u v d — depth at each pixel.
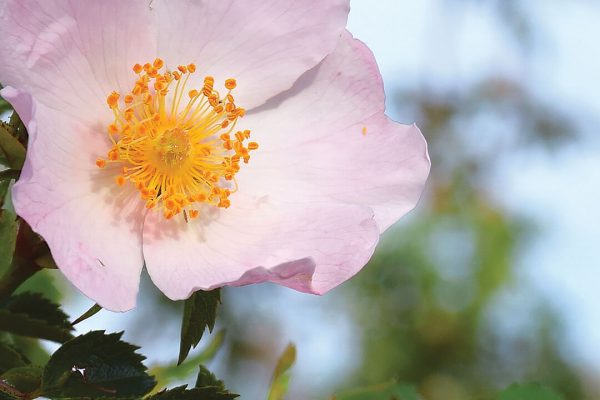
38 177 0.22
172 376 0.25
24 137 0.22
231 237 0.24
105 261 0.23
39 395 0.22
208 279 0.23
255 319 0.32
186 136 0.24
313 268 0.22
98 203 0.23
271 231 0.24
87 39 0.23
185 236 0.24
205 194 0.24
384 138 0.24
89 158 0.23
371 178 0.24
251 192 0.24
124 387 0.22
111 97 0.23
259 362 0.32
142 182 0.23
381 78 0.24
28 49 0.22
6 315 0.23
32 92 0.22
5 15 0.22
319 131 0.24
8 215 0.22
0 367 0.23
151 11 0.23
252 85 0.24
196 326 0.22
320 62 0.24
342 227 0.23
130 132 0.23
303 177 0.24
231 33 0.24
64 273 0.22
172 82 0.24
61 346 0.22
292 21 0.24
